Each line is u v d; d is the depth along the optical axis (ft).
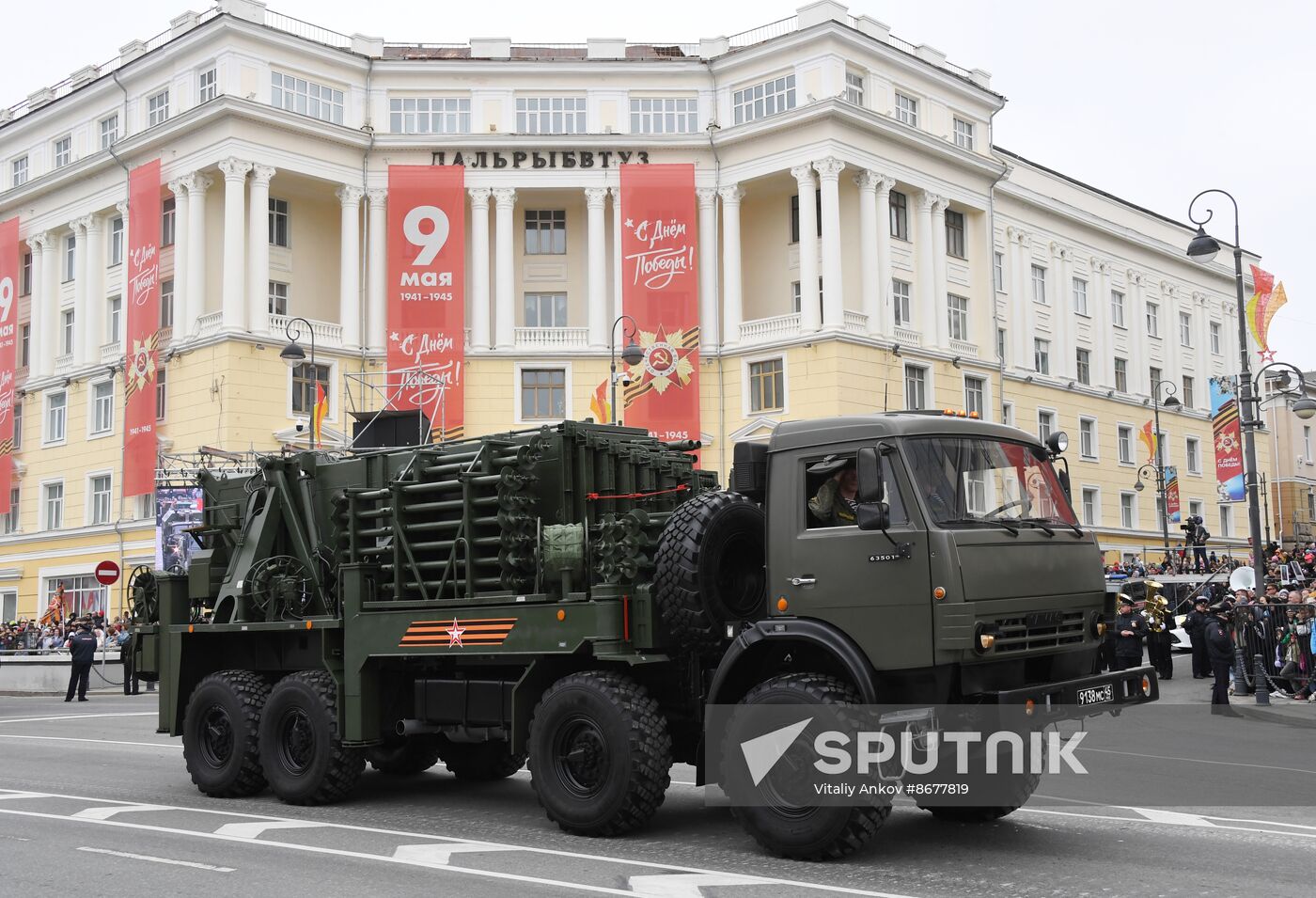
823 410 144.05
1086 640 30.19
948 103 165.99
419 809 36.27
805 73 149.28
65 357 167.02
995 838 30.19
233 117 141.28
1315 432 254.88
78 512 162.61
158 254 147.64
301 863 27.86
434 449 37.06
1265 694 64.85
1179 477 213.25
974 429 29.96
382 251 151.64
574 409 150.51
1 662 114.21
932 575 27.30
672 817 33.78
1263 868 26.53
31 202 171.12
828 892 24.25
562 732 31.12
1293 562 109.70
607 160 152.66
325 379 147.95
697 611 29.89
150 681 44.68
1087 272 197.88
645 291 147.54
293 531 41.09
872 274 150.00
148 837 31.63
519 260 158.61
